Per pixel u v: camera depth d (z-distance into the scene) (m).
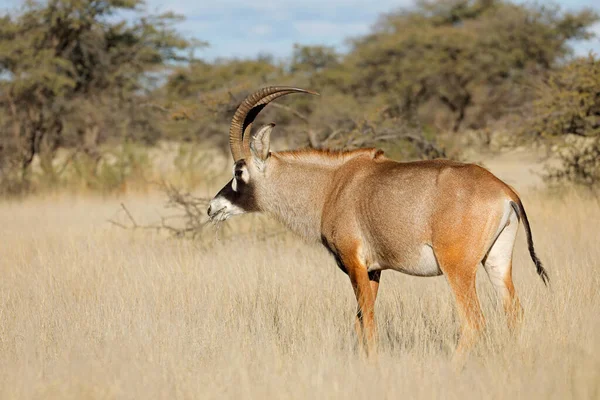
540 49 132.12
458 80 136.75
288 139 59.41
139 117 93.75
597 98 51.00
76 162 79.38
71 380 19.44
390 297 27.94
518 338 20.98
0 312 26.27
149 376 19.64
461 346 21.22
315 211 26.00
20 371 19.84
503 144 58.41
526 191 62.09
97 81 90.62
